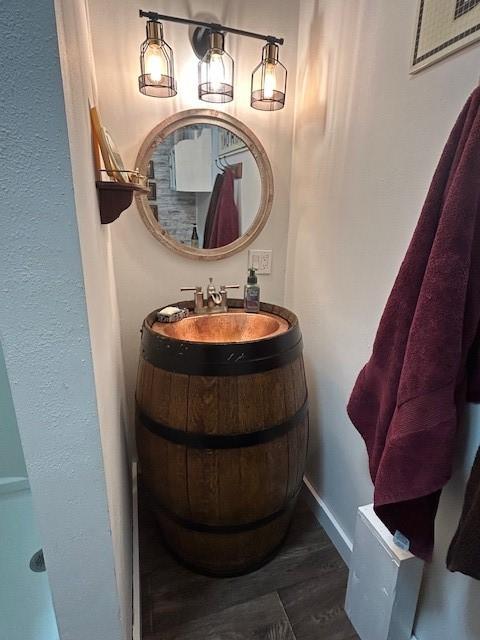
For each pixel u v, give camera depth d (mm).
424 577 988
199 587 1246
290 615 1162
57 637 1013
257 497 1147
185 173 1446
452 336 697
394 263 1008
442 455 733
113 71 1284
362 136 1096
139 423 1202
